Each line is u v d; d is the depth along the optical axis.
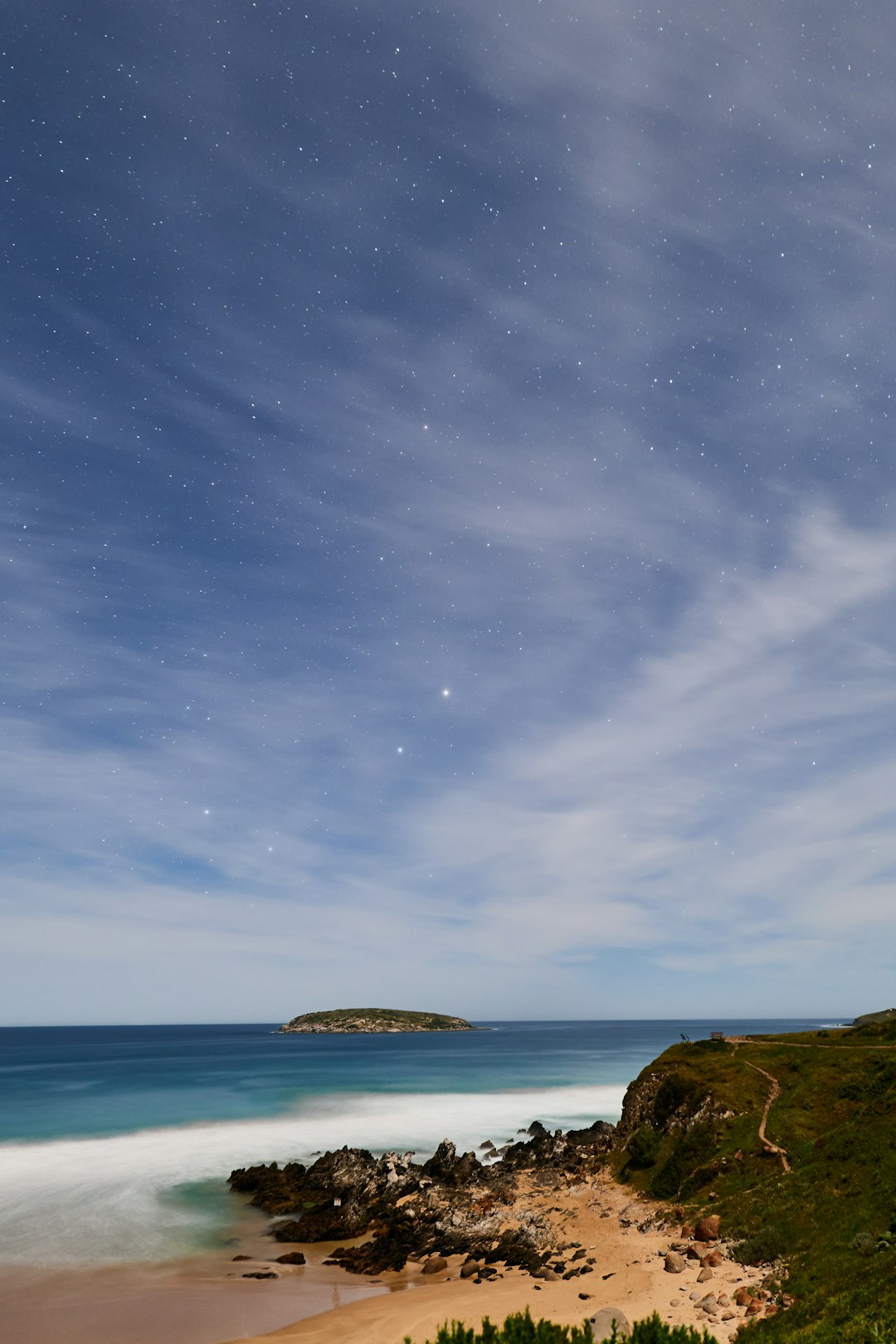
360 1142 69.19
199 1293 34.47
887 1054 50.34
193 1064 159.75
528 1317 14.01
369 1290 34.34
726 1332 22.80
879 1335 16.42
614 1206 44.16
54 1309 32.62
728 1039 70.12
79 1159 62.09
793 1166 38.66
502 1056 176.50
